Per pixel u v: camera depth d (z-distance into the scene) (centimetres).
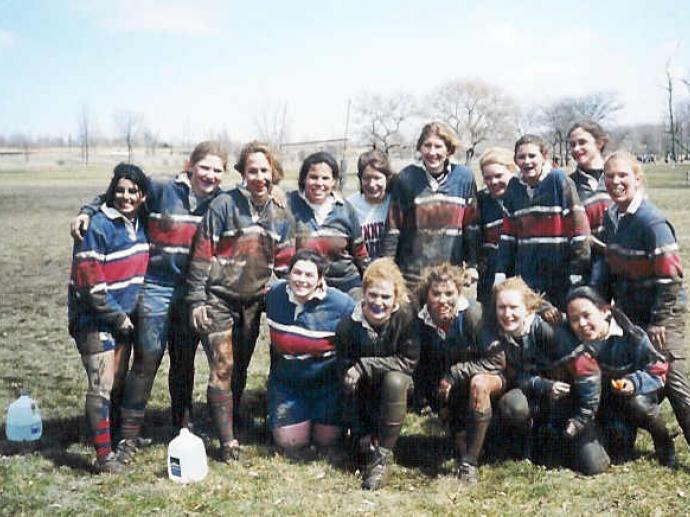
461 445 523
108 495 479
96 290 493
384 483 495
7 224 2481
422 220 610
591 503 459
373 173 629
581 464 502
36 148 9050
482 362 506
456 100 5634
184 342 564
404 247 624
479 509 455
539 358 504
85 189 4172
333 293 536
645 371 493
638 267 507
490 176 609
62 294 1266
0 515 450
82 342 506
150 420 628
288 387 556
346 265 599
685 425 504
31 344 911
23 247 1916
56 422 625
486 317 510
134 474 511
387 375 497
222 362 534
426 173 610
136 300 520
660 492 470
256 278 546
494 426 544
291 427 550
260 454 550
